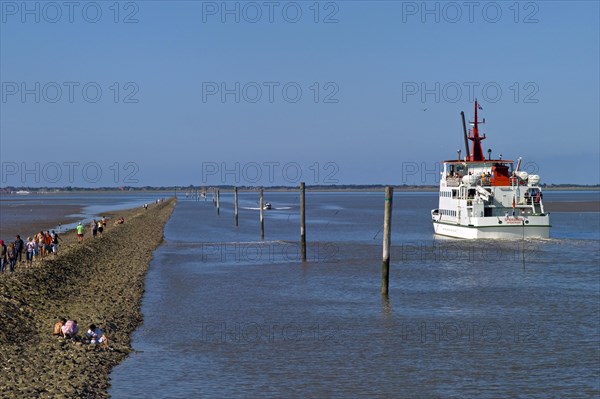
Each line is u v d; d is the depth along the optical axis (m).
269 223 134.38
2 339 29.55
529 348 32.16
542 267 60.06
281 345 32.47
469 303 43.53
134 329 35.38
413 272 57.84
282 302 43.69
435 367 29.08
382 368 28.88
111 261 62.19
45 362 26.69
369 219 149.25
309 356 30.58
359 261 65.88
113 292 45.06
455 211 82.62
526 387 26.55
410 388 26.38
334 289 48.97
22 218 148.38
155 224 122.50
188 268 61.00
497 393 25.88
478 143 84.62
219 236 99.69
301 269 60.19
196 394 25.22
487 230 77.56
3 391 22.84
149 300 44.19
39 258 53.50
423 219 148.00
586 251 70.81
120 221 109.81
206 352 30.98
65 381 24.55
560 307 42.09
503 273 56.72
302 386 26.45
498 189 77.94
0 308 33.47
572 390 26.23
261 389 26.02
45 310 36.69
